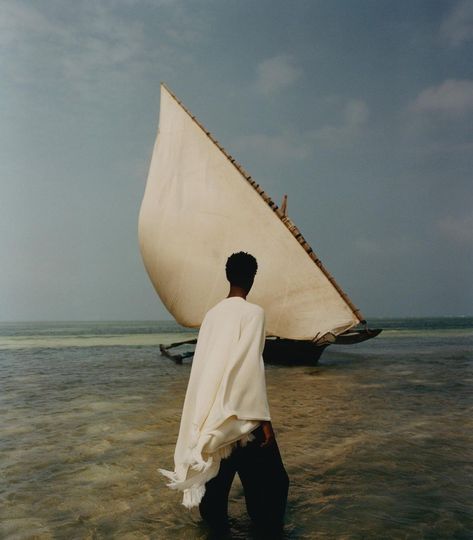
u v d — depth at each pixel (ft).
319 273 54.39
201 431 9.22
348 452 16.71
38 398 29.35
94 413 24.26
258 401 9.46
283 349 55.21
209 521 10.64
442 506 11.87
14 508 12.00
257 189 56.18
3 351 78.89
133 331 235.81
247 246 57.11
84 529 10.74
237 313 9.95
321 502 12.14
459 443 17.92
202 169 59.31
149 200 61.93
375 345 86.89
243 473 9.88
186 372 44.45
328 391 31.68
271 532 10.41
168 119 62.28
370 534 10.30
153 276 63.52
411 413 23.77
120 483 13.76
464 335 130.82
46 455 16.65
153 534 10.40
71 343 107.65
